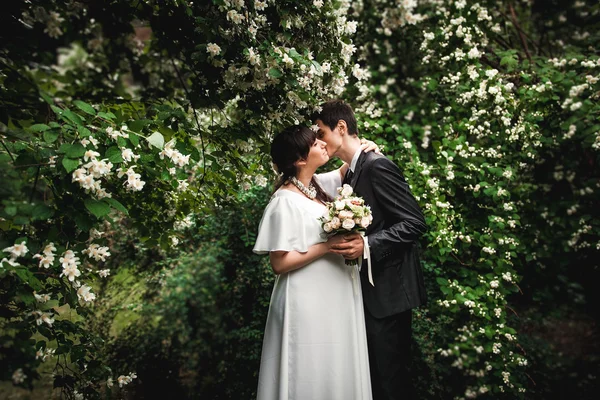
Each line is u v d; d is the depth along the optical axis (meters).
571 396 2.94
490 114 2.76
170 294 3.08
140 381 2.75
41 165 1.48
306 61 1.83
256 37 1.97
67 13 3.00
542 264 3.33
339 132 2.14
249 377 2.70
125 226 2.85
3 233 1.46
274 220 1.93
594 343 3.44
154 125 1.84
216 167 1.98
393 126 2.84
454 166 2.62
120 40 3.22
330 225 1.81
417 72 3.41
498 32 3.37
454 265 2.74
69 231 1.62
